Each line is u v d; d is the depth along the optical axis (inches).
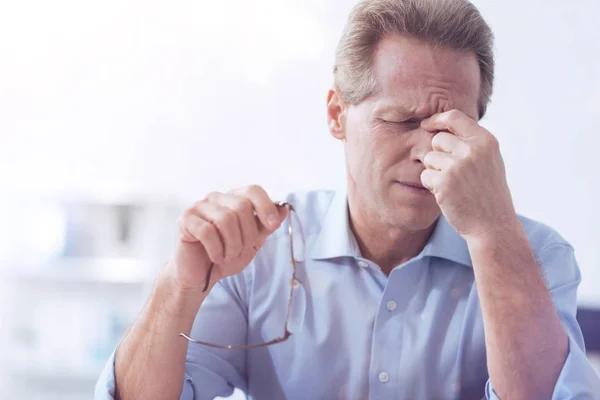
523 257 33.7
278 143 110.7
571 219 101.2
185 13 111.9
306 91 110.0
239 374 42.1
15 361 106.1
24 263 108.3
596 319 82.3
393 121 35.0
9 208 109.7
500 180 33.7
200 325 40.1
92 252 107.5
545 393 33.2
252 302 41.9
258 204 31.6
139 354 35.0
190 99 112.3
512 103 102.0
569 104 101.0
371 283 40.7
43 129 114.4
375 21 35.6
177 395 35.8
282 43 110.3
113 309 108.7
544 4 100.9
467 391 39.6
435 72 34.5
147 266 106.3
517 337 33.1
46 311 108.7
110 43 113.3
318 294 41.1
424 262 40.3
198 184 112.2
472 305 39.8
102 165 113.7
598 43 100.0
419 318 39.8
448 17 34.7
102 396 35.1
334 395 40.5
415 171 35.1
